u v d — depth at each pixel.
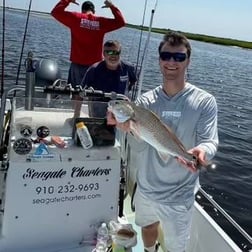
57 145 2.35
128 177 2.91
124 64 4.50
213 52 63.31
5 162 2.36
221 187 7.63
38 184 2.32
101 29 5.29
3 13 4.00
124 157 2.81
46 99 2.47
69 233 2.49
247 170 8.79
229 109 16.58
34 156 2.28
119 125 2.25
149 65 19.27
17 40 19.02
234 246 2.62
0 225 2.39
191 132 2.43
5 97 2.41
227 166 8.89
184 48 2.34
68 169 2.37
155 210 2.54
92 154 2.42
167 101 2.44
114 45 4.20
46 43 20.34
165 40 2.38
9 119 2.54
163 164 2.45
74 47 5.35
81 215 2.49
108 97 2.58
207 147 2.29
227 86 23.81
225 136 11.83
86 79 4.40
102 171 2.47
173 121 2.42
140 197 2.59
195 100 2.41
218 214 6.29
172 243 2.58
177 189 2.48
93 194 2.48
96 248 2.44
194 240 3.04
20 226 2.35
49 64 2.94
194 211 3.08
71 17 5.13
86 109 2.51
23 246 2.39
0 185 2.40
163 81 2.46
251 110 16.88
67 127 2.47
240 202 7.04
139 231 3.22
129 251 2.52
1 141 2.42
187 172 2.47
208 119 2.40
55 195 2.38
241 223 6.20
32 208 2.35
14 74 11.14
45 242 2.44
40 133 2.34
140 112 2.23
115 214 2.58
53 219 2.42
